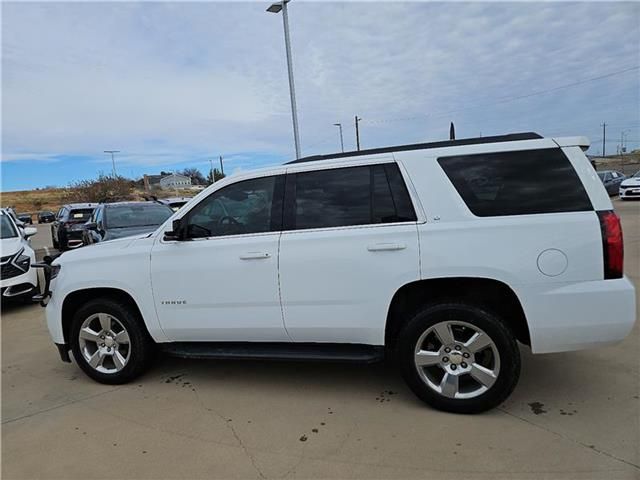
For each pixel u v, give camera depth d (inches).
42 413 144.7
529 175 124.4
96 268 159.3
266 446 119.4
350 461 110.9
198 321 150.1
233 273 143.6
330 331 138.0
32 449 124.1
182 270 149.1
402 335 131.8
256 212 145.7
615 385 141.9
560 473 102.0
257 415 136.3
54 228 671.1
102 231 352.2
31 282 287.6
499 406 132.5
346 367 169.3
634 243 381.7
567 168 122.8
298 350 144.3
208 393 153.1
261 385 157.2
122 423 135.6
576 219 118.6
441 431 121.6
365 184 136.0
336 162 140.0
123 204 395.9
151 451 120.0
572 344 120.6
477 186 127.3
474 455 110.2
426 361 130.8
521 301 121.1
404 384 152.3
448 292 134.5
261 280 141.0
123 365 161.5
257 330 144.9
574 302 118.3
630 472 101.3
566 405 131.3
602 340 119.0
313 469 108.7
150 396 152.9
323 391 150.1
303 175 142.5
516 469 104.2
